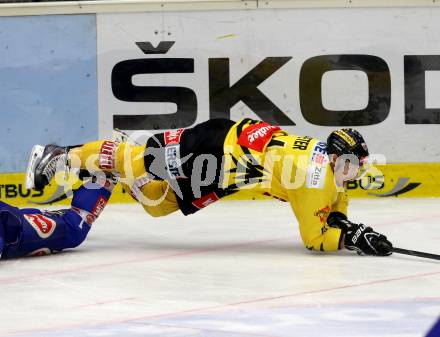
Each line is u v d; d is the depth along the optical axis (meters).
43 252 12.57
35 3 19.42
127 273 11.34
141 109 19.67
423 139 19.62
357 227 12.09
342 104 19.67
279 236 14.48
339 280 10.59
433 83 19.59
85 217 12.77
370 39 19.59
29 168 13.17
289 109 19.67
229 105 19.67
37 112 19.61
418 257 12.20
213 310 9.06
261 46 19.58
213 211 17.80
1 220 11.74
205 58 19.61
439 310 8.93
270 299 9.56
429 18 19.53
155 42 19.59
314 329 8.17
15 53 19.53
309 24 19.53
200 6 19.48
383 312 8.86
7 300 9.76
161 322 8.55
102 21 19.58
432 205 18.14
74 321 8.67
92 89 19.66
